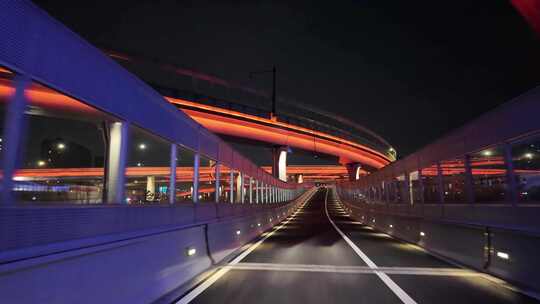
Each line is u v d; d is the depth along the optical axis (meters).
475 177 9.36
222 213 11.20
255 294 5.72
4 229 2.93
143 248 5.11
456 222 9.59
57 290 3.28
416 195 15.00
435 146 12.48
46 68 3.59
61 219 3.64
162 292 5.52
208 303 5.16
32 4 3.42
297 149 86.56
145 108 5.94
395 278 7.11
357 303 5.28
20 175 3.54
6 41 3.11
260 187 21.55
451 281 6.86
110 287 4.16
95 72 4.45
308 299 5.46
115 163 5.10
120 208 4.88
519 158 7.42
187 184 32.22
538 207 6.54
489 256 7.74
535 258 6.20
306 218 33.00
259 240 14.30
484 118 8.73
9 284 2.77
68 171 51.88
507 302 5.39
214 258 8.65
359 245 12.69
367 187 28.27
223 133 71.12
